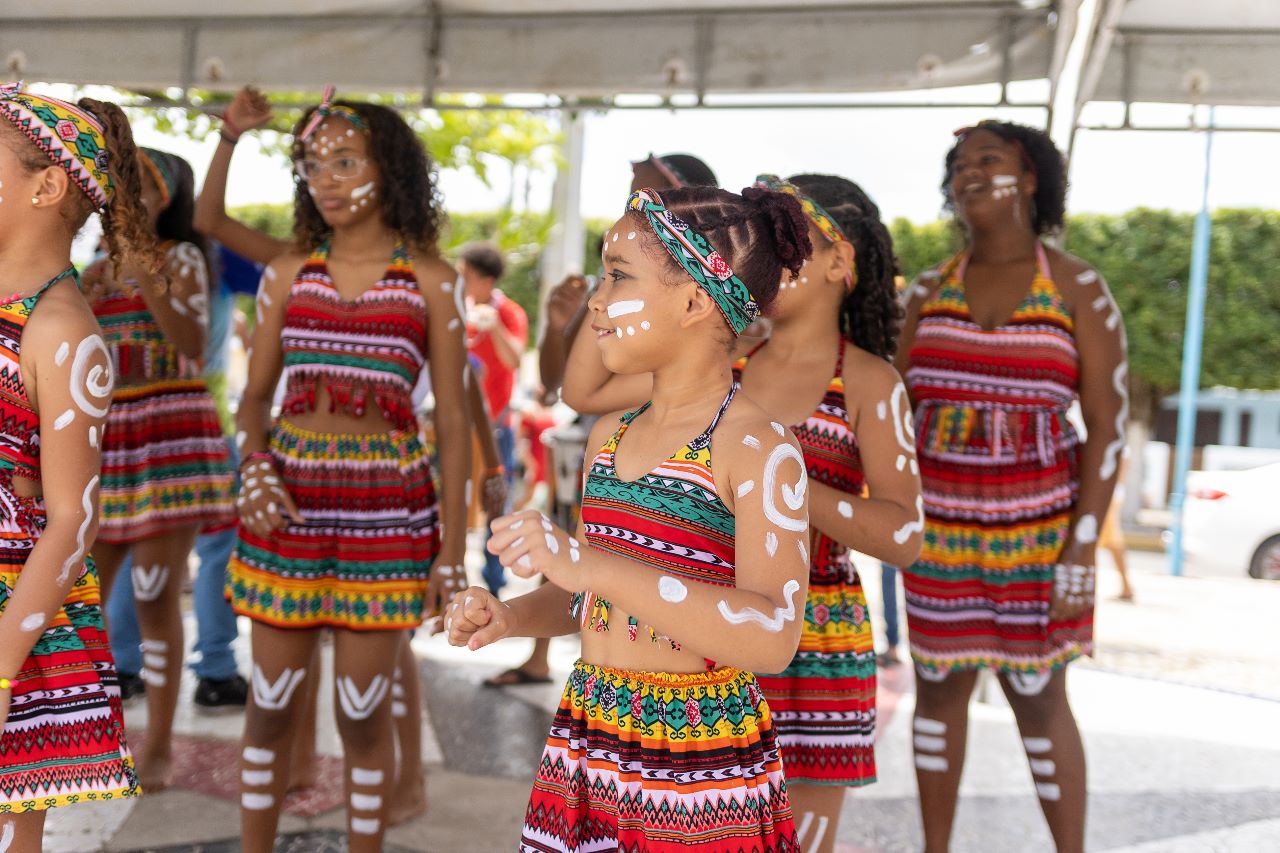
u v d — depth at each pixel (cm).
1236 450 1532
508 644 562
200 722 421
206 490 371
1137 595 854
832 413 231
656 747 164
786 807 172
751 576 157
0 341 193
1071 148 406
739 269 164
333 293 280
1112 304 294
